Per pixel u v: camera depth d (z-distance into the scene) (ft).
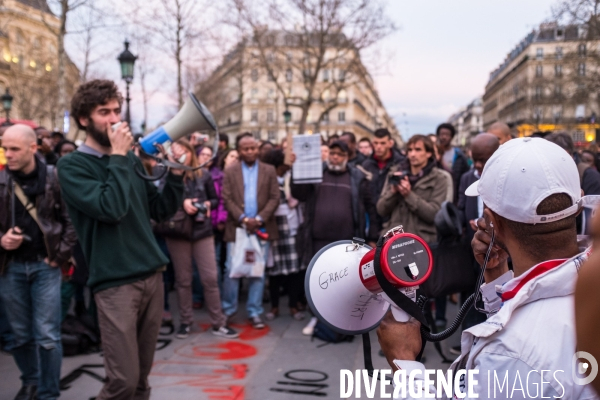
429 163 14.26
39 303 10.41
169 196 9.77
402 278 3.89
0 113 79.30
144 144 9.41
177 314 18.99
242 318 18.37
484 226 4.41
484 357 3.54
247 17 84.33
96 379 12.65
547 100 159.12
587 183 12.01
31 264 10.41
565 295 3.45
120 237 8.59
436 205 13.57
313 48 89.71
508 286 3.68
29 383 11.00
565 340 3.32
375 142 19.71
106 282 8.51
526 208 3.56
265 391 11.87
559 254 3.66
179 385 12.23
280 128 228.02
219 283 20.86
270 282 18.49
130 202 8.77
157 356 14.29
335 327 4.41
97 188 8.32
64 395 11.69
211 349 14.87
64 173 8.56
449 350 14.62
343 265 4.40
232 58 101.35
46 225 10.33
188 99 9.41
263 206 16.84
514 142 3.77
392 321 4.25
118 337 8.39
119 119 9.03
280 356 14.25
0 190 10.27
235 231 17.11
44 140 19.53
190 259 16.10
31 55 108.37
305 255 15.70
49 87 103.55
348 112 228.84
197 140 16.74
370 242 15.94
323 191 15.60
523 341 3.40
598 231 2.59
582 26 54.29
